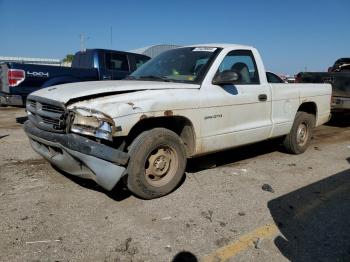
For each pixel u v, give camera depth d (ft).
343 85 30.25
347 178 17.85
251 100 17.37
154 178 14.10
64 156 13.19
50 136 13.33
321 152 23.08
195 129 14.98
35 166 17.80
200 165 18.11
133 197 14.23
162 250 10.63
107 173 12.43
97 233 11.43
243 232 11.91
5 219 12.12
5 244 10.63
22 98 27.37
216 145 16.03
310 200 14.87
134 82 15.14
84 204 13.47
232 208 13.69
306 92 21.34
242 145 17.54
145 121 13.91
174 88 14.56
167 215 12.84
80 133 12.62
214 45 17.47
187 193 14.92
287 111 19.98
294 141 21.42
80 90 13.53
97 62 34.04
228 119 16.31
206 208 13.57
